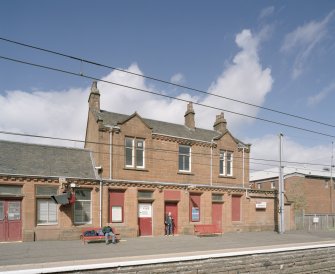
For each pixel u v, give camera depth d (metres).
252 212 31.45
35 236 21.08
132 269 12.70
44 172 22.11
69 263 13.25
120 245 20.06
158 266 13.28
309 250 18.05
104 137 24.55
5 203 20.58
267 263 16.27
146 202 25.83
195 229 26.45
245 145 32.38
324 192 46.53
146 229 25.55
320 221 37.16
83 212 23.05
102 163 24.17
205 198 28.66
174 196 26.92
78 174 23.31
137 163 25.91
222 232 29.41
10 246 18.88
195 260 14.18
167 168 27.06
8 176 20.56
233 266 15.16
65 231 21.95
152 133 26.66
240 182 31.34
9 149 22.58
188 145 28.69
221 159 30.61
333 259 18.95
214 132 32.91
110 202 24.23
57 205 22.14
